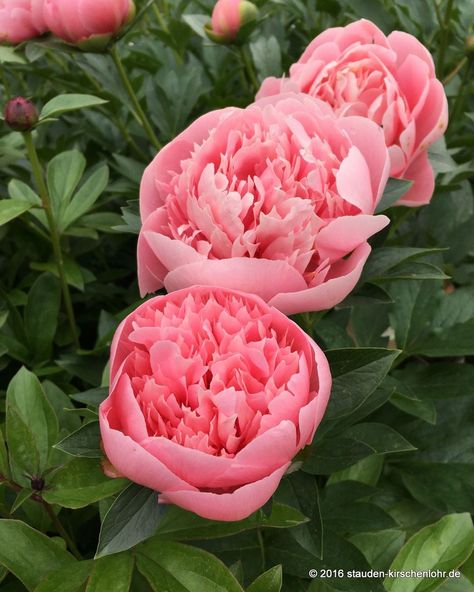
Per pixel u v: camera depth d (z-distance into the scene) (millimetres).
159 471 585
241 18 919
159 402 609
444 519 697
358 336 868
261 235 651
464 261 968
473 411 836
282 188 657
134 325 618
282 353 619
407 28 964
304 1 1065
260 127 676
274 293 647
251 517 660
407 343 830
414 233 956
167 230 676
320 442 662
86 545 804
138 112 944
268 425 601
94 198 899
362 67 775
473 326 819
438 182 956
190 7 1268
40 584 643
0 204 818
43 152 1014
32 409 722
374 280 706
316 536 635
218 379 609
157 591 632
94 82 1036
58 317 942
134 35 1193
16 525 669
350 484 754
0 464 681
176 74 1012
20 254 945
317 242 657
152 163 693
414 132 751
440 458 816
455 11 993
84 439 636
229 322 623
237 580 669
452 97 1003
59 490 645
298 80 792
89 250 983
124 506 620
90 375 854
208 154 669
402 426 835
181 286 653
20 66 1033
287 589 726
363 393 644
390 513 807
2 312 867
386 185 714
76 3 830
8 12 883
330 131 674
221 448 612
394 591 682
